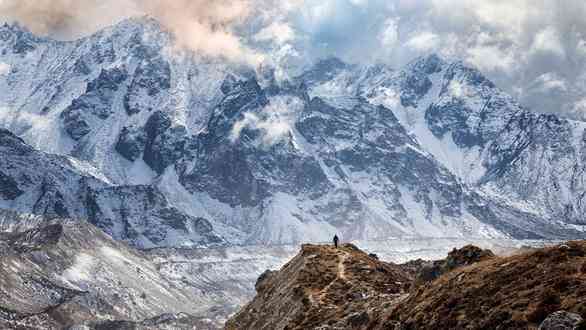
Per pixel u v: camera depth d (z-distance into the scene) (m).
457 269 81.94
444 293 75.69
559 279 64.75
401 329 78.00
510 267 71.69
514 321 63.41
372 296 103.69
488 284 71.31
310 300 111.38
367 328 88.62
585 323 57.53
